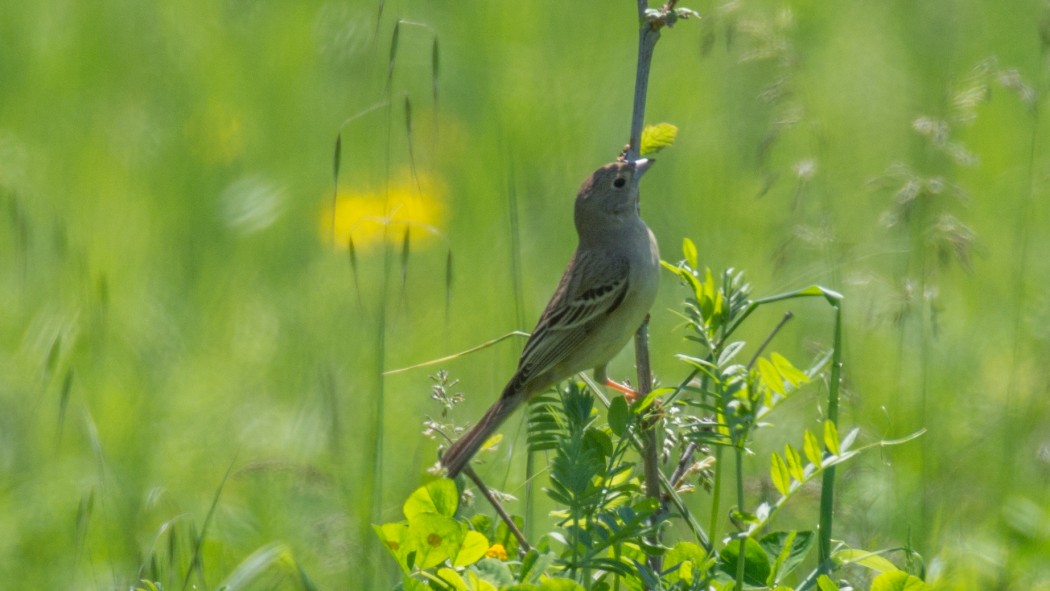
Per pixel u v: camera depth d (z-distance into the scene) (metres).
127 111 17.67
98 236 15.06
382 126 16.98
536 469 10.70
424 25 8.33
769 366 6.54
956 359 12.20
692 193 15.02
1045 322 12.58
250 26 19.02
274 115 17.42
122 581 9.49
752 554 6.52
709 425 6.62
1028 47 17.31
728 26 11.95
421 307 13.88
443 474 7.43
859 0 18.23
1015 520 9.23
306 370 12.73
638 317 10.05
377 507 8.72
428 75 17.42
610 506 7.20
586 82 17.39
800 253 13.30
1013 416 10.53
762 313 13.05
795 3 17.86
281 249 15.32
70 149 16.88
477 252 14.78
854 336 12.41
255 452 11.36
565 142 16.14
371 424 9.87
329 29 17.33
